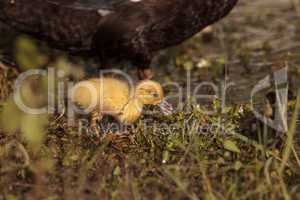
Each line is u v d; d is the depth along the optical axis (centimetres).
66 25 804
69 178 604
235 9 1223
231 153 657
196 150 641
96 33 808
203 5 810
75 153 662
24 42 893
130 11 795
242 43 1077
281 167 614
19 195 594
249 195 579
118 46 816
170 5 795
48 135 706
